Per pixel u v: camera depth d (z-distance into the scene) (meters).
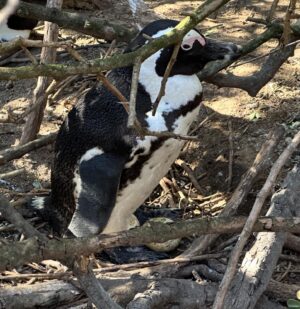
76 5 9.66
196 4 10.10
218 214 6.49
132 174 5.57
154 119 5.39
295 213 5.93
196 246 5.95
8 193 6.76
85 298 5.38
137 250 6.16
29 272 5.83
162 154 5.55
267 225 4.32
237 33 9.11
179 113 5.48
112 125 5.46
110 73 5.69
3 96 8.43
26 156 7.42
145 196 5.90
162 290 5.24
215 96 8.11
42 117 7.20
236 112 7.81
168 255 6.22
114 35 6.93
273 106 7.82
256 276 5.21
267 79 7.01
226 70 7.78
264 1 10.08
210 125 7.69
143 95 5.46
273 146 6.61
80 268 3.96
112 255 6.06
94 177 5.41
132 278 5.45
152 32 5.38
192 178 7.12
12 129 7.87
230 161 7.18
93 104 5.62
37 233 3.95
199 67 5.51
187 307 5.29
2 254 3.49
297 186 6.11
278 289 5.50
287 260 6.06
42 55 7.30
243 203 6.53
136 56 3.78
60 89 7.82
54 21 6.74
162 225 4.07
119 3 8.76
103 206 5.38
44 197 6.48
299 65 8.43
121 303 5.28
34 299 5.25
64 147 5.78
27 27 8.01
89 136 5.54
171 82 5.45
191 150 7.50
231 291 5.14
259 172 6.50
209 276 5.65
